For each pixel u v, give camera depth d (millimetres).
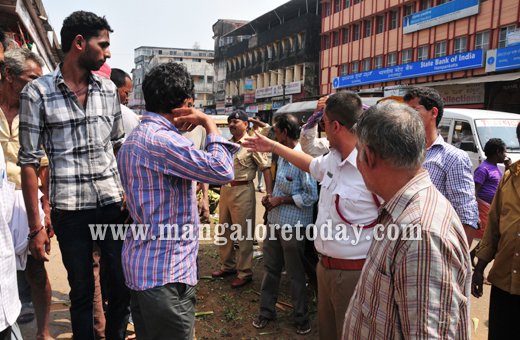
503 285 2230
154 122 1843
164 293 1743
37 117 2105
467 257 1205
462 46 19891
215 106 52625
